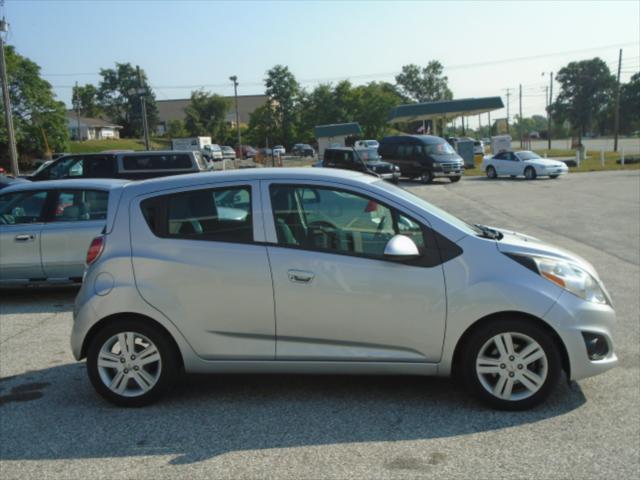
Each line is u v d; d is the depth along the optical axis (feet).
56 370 17.35
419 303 13.52
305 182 14.24
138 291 14.14
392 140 102.68
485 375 13.69
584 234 40.19
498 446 12.02
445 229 13.71
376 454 11.85
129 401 14.40
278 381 15.84
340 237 13.94
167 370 14.37
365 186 14.12
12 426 13.62
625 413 13.39
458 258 13.52
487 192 76.33
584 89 382.22
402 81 380.37
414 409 13.89
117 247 14.44
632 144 236.02
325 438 12.59
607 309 13.79
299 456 11.85
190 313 14.11
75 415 14.15
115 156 50.90
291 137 260.62
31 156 191.11
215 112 286.87
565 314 13.23
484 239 13.80
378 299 13.61
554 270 13.52
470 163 129.90
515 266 13.48
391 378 15.80
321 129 147.33
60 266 25.59
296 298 13.79
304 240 13.97
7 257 25.52
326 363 13.93
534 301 13.17
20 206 26.08
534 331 13.28
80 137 295.69
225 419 13.67
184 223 14.42
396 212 13.89
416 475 11.02
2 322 22.95
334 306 13.74
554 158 130.41
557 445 12.00
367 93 263.49
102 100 368.27
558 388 14.88
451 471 11.11
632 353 17.26
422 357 13.73
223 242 14.15
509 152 99.91
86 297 14.39
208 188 14.48
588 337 13.43
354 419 13.47
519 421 13.12
